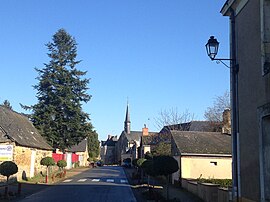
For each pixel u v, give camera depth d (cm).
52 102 4247
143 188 2506
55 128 4209
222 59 1119
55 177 3281
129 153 9250
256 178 945
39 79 4309
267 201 883
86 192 2172
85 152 7106
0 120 2803
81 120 4353
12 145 2634
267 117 898
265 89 898
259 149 920
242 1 1072
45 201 1723
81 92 4388
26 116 4066
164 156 1769
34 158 3222
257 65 954
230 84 1140
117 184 2841
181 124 4903
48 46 4416
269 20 925
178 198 1869
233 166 1090
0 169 1822
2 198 1769
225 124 3456
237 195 1066
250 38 1010
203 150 2759
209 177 2666
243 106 1048
